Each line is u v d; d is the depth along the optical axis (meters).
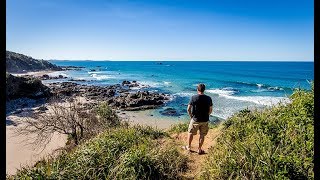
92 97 33.97
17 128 18.20
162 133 8.96
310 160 4.22
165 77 73.62
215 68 128.75
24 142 15.27
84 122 12.62
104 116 13.67
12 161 12.84
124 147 6.31
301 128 5.29
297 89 7.00
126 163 5.20
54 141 15.09
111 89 40.62
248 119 7.16
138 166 5.18
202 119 6.59
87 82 58.69
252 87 46.69
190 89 44.56
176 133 9.41
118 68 139.12
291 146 4.89
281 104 7.41
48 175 5.15
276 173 4.18
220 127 8.35
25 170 5.68
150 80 63.66
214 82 56.28
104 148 6.09
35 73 91.75
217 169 4.87
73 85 48.03
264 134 5.56
